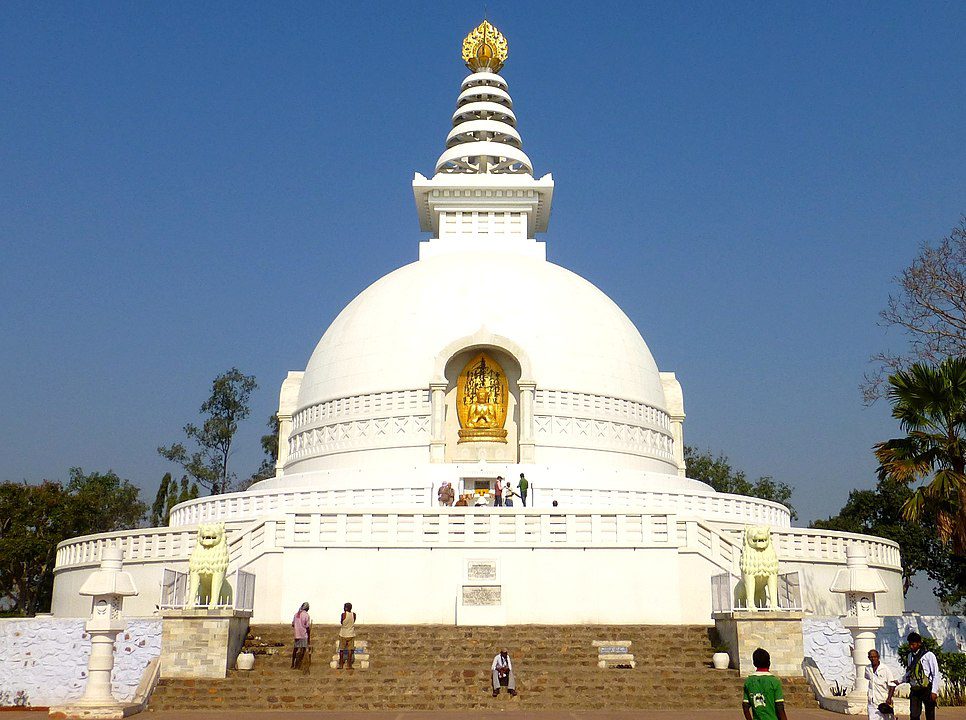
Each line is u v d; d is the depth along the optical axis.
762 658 14.40
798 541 38.25
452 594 32.88
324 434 48.94
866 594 24.53
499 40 67.25
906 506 30.08
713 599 30.70
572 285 52.53
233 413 89.50
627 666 26.44
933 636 30.91
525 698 23.84
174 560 37.19
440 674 25.22
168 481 76.56
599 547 33.34
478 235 59.25
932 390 30.12
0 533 59.31
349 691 24.22
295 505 41.47
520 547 33.28
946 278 37.19
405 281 52.19
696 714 22.22
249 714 22.59
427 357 47.75
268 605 32.50
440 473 43.53
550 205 62.38
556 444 46.53
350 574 32.97
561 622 32.69
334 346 51.34
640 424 49.44
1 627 29.08
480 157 62.44
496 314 48.84
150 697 23.98
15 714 25.02
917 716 18.94
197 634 25.36
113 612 24.03
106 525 82.00
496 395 47.47
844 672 27.30
